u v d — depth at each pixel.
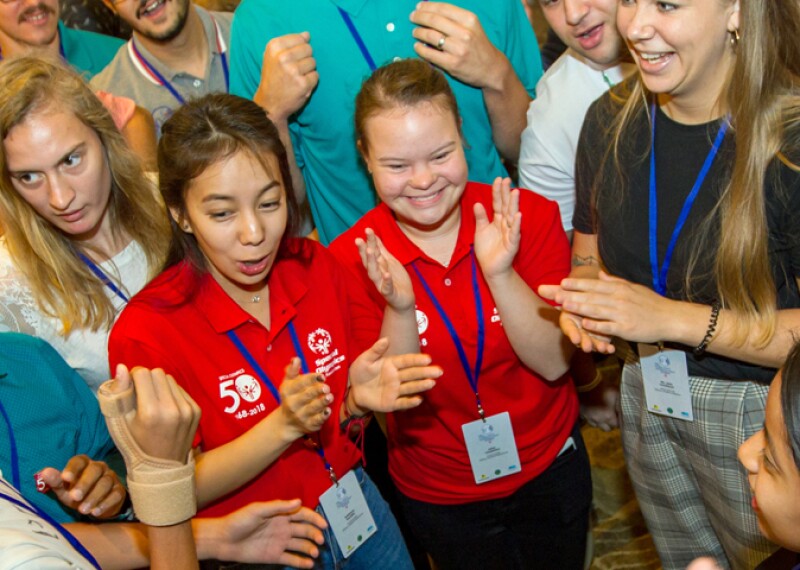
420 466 2.20
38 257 1.93
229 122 1.70
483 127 2.50
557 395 2.19
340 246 2.09
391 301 1.88
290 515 1.85
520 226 1.96
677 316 1.80
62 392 1.83
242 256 1.74
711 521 2.12
